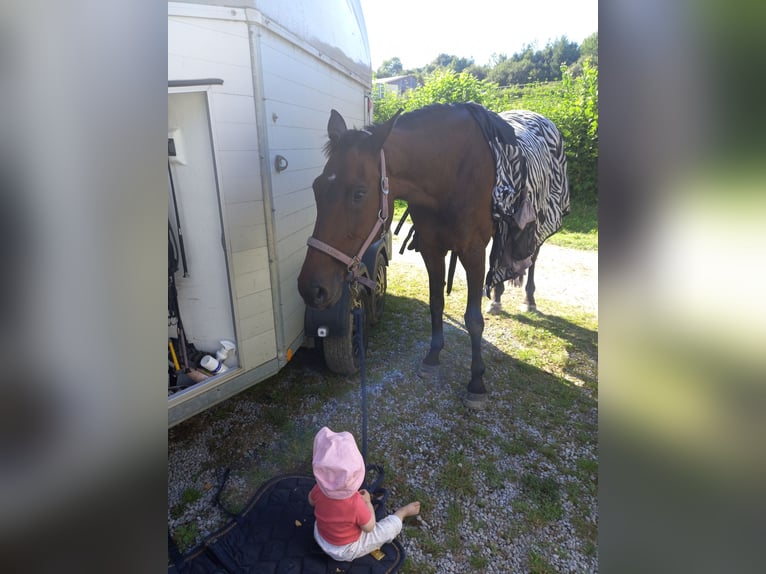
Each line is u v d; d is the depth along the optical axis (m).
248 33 1.74
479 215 2.42
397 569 1.64
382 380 2.95
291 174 2.19
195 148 1.80
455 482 2.09
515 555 1.74
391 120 1.95
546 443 2.38
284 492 2.00
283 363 2.19
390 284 4.95
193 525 1.86
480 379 2.67
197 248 1.94
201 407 1.91
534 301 4.16
